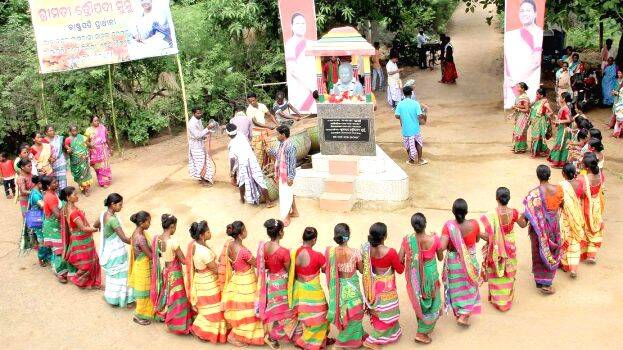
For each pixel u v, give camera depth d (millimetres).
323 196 9508
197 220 9492
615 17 14273
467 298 6094
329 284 5793
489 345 5902
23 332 6730
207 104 15500
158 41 11789
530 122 11148
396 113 11070
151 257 6590
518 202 9156
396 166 9930
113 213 6977
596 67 17125
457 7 30156
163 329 6695
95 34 11547
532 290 6863
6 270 8312
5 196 11492
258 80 16766
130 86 14359
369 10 17312
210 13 15648
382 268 5777
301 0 13414
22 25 15117
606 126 12969
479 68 19391
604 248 7637
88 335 6621
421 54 20141
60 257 7727
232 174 10070
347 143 9797
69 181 12078
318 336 6004
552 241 6574
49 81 13523
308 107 14211
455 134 13023
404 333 6246
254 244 8469
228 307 6234
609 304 6414
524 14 12555
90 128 11141
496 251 6203
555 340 5879
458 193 9742
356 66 9539
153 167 12547
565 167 6898
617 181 9844
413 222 5699
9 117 13633
